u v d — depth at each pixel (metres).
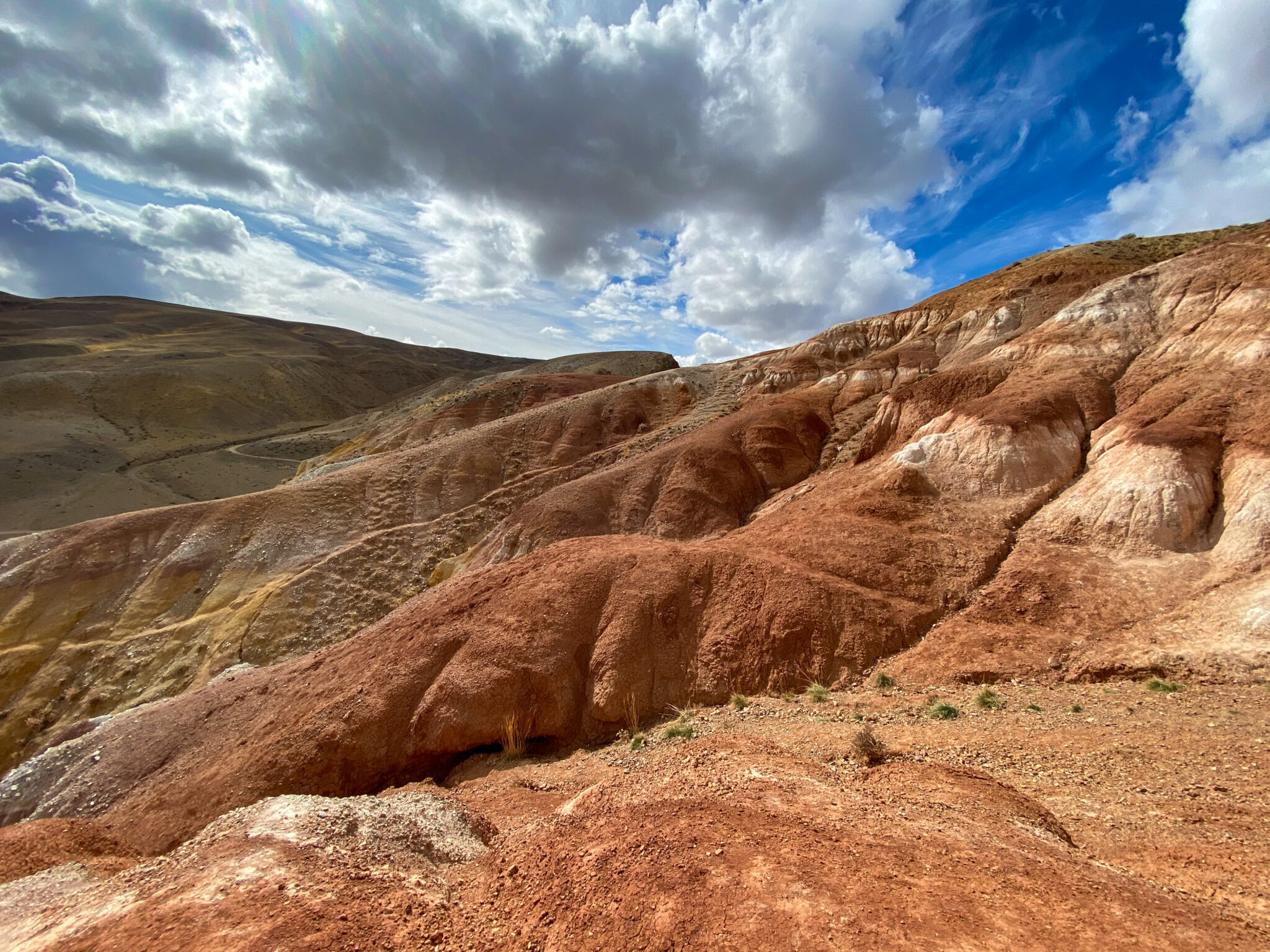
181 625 39.09
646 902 5.61
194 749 19.72
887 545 20.34
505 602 20.03
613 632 18.22
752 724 14.07
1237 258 28.36
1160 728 10.43
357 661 20.25
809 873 5.57
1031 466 22.48
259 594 40.59
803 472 42.97
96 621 39.19
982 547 19.62
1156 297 30.02
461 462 55.34
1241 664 12.39
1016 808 7.62
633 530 40.22
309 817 8.56
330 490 50.25
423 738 16.64
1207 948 4.41
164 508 46.72
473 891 7.19
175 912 6.20
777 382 57.59
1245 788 7.98
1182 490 17.80
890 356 48.47
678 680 17.33
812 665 16.58
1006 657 15.09
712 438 45.47
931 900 5.09
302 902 6.30
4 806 20.83
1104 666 13.82
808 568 19.84
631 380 69.56
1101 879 5.59
